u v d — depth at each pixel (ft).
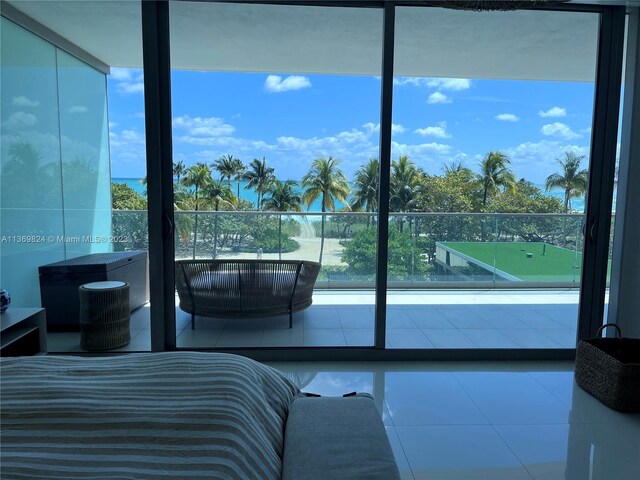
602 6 10.44
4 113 11.34
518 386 9.72
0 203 11.27
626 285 11.13
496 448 7.30
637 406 8.49
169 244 10.87
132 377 5.13
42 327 9.64
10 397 4.52
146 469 3.67
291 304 12.84
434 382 9.91
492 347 11.62
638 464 6.90
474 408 8.69
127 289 11.84
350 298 13.97
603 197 10.96
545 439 7.59
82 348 11.55
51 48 12.92
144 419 4.29
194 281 12.17
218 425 4.29
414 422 8.13
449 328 13.48
